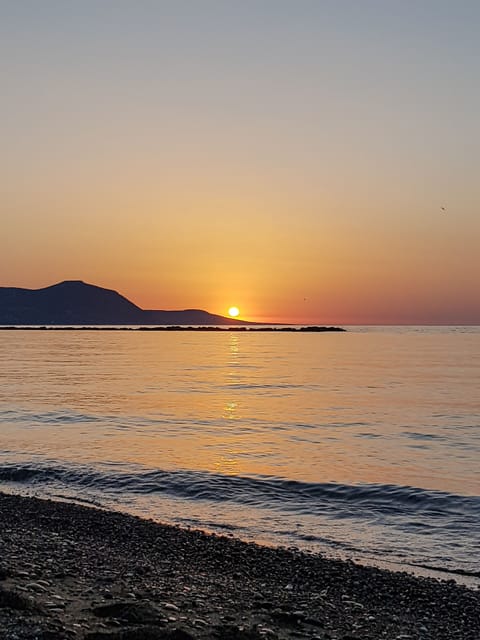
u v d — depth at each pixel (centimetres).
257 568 1509
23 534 1738
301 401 5544
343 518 2042
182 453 3133
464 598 1335
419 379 7819
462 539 1819
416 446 3441
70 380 7438
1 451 3120
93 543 1675
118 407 5016
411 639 1101
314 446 3409
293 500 2259
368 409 5034
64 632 930
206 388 6600
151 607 1091
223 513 2098
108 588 1234
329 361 11531
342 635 1090
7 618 970
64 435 3666
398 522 1994
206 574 1447
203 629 1021
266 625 1100
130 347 17050
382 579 1447
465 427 4128
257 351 15312
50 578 1270
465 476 2672
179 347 17388
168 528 1847
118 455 3041
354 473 2716
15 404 5141
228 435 3750
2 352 13988
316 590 1369
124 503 2225
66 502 2234
